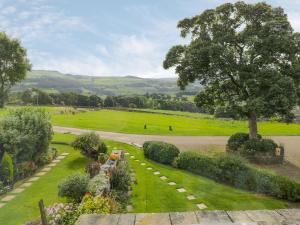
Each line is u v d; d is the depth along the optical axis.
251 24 29.14
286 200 16.86
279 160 26.98
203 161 22.12
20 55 72.69
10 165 21.95
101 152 28.55
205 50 27.59
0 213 16.05
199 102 33.81
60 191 15.06
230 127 51.34
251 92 27.72
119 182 17.95
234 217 6.61
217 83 31.02
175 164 24.59
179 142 36.47
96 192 14.62
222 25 29.80
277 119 29.91
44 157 27.59
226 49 27.80
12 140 23.12
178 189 19.03
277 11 28.86
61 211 12.73
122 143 35.16
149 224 6.46
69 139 37.19
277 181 17.33
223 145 34.50
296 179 21.64
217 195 17.83
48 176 23.67
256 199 17.08
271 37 26.66
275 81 26.08
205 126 52.34
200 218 6.61
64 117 59.66
